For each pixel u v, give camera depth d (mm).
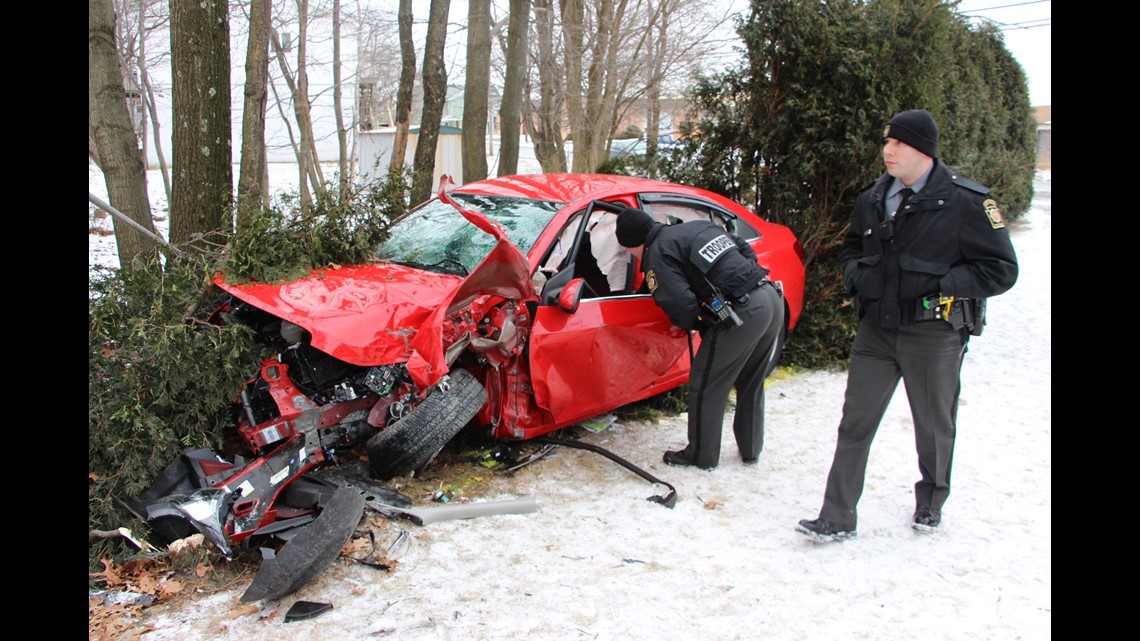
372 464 3785
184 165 5434
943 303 3391
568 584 3314
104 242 10109
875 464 4719
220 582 3209
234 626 2951
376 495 3785
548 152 12141
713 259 4062
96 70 5523
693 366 4371
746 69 7145
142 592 3107
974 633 3084
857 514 4066
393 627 2979
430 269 4492
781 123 6852
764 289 4238
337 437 3863
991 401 5844
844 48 6602
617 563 3502
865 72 6535
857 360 3674
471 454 4461
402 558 3445
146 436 3480
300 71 10805
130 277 3867
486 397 4062
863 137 6641
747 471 4562
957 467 4664
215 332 3740
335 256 4527
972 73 12305
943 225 3350
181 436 3645
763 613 3176
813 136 6797
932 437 3701
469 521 3795
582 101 11641
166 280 3883
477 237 4602
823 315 6742
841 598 3305
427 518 3723
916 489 3895
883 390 3623
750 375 4473
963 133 8516
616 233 4281
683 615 3139
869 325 3641
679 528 3846
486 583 3295
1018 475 4551
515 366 4184
